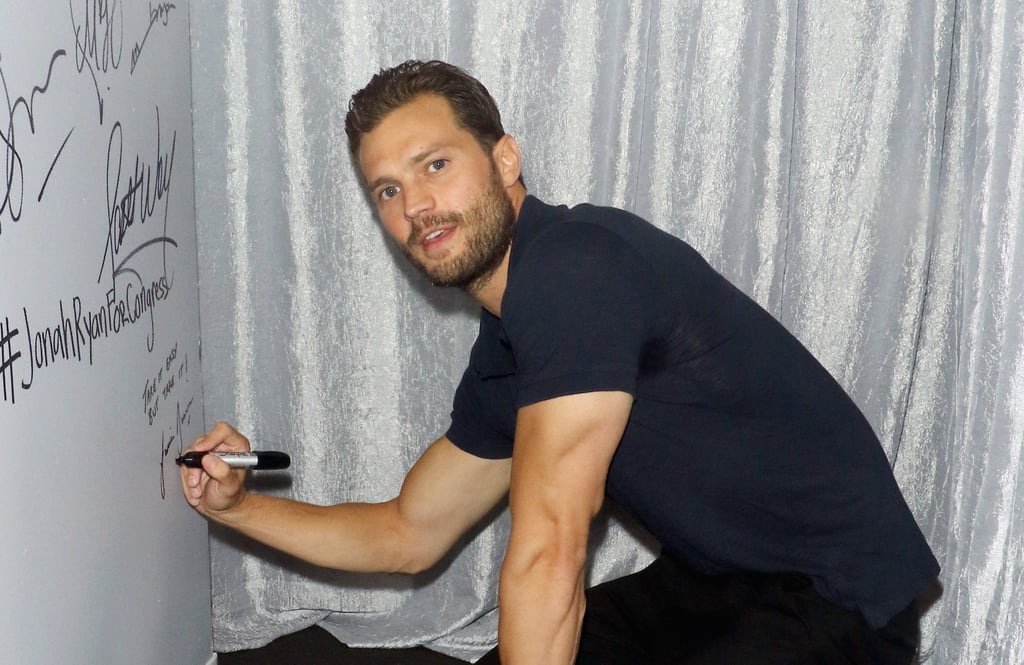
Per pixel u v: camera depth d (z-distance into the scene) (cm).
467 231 114
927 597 171
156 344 127
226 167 167
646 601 133
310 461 178
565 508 100
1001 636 163
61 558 100
